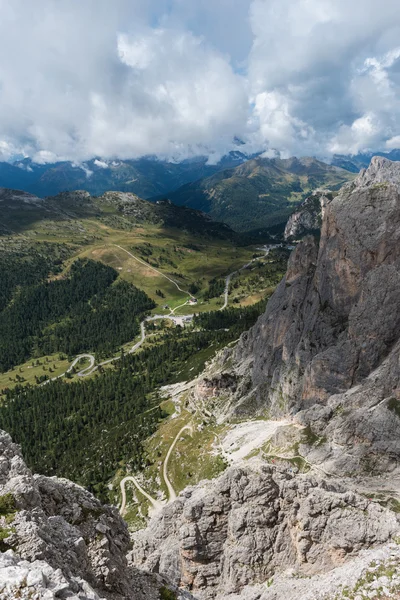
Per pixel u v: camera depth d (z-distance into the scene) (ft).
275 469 183.32
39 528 92.48
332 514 155.53
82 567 100.63
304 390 406.62
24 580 72.33
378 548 142.51
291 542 161.07
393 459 302.04
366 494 273.75
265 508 166.40
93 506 124.16
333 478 301.84
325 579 138.62
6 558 80.07
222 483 177.47
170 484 442.50
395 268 368.27
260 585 153.79
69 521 114.62
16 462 111.86
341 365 376.07
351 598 119.96
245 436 438.40
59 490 121.39
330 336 412.57
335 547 149.79
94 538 112.57
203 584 167.12
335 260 419.54
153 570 185.06
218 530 172.55
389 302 362.74
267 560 160.04
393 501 260.42
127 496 458.09
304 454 335.26
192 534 170.60
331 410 355.36
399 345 347.97
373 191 395.34
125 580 114.21
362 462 307.78
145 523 397.19
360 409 334.65
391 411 317.83
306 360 426.10
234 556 162.61
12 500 98.78
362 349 368.07
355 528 149.48
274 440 373.81
